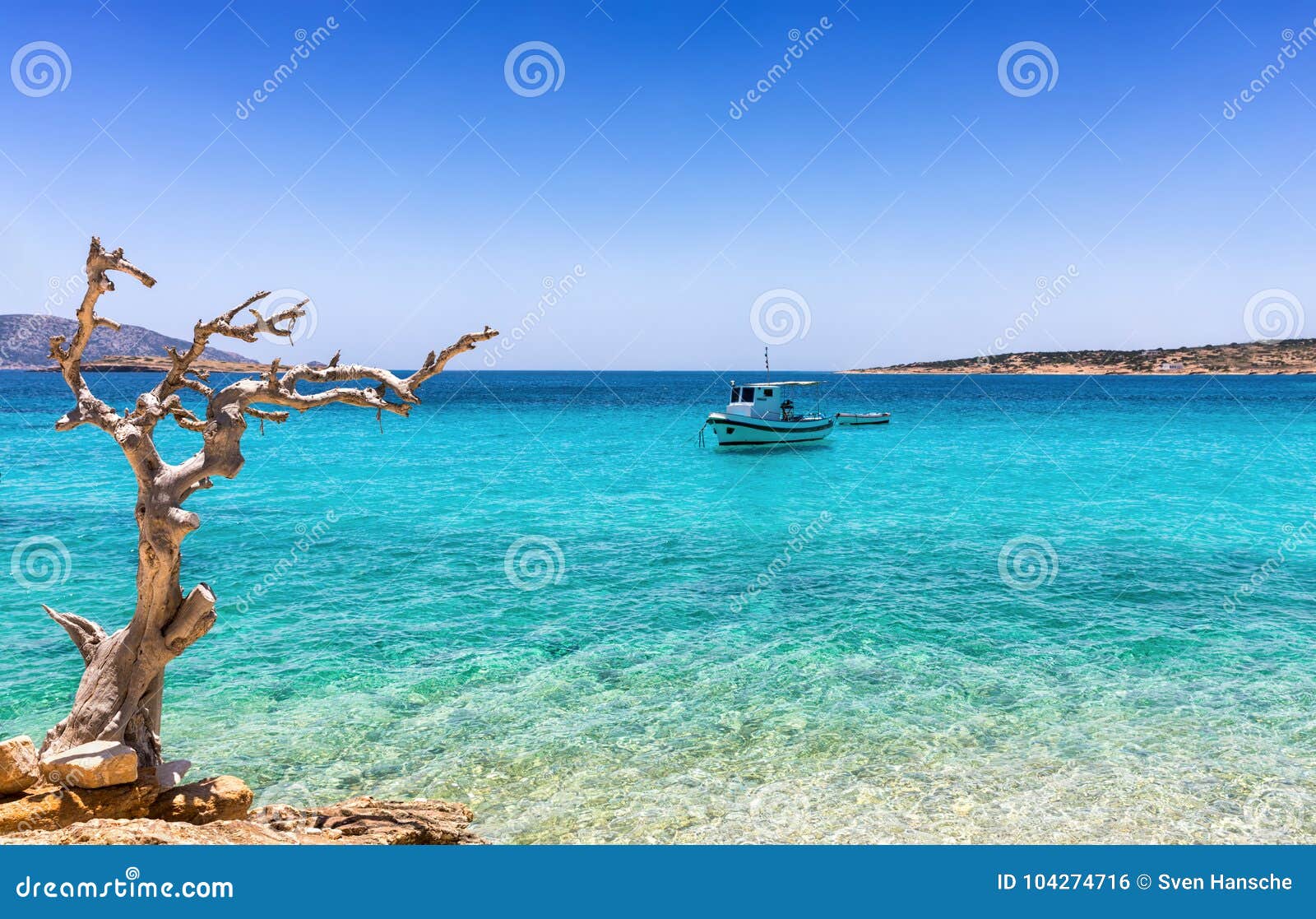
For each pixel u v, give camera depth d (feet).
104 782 23.44
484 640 48.26
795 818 28.17
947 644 47.16
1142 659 44.32
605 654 45.80
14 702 38.40
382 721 36.73
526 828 27.55
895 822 27.81
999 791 29.89
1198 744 33.68
